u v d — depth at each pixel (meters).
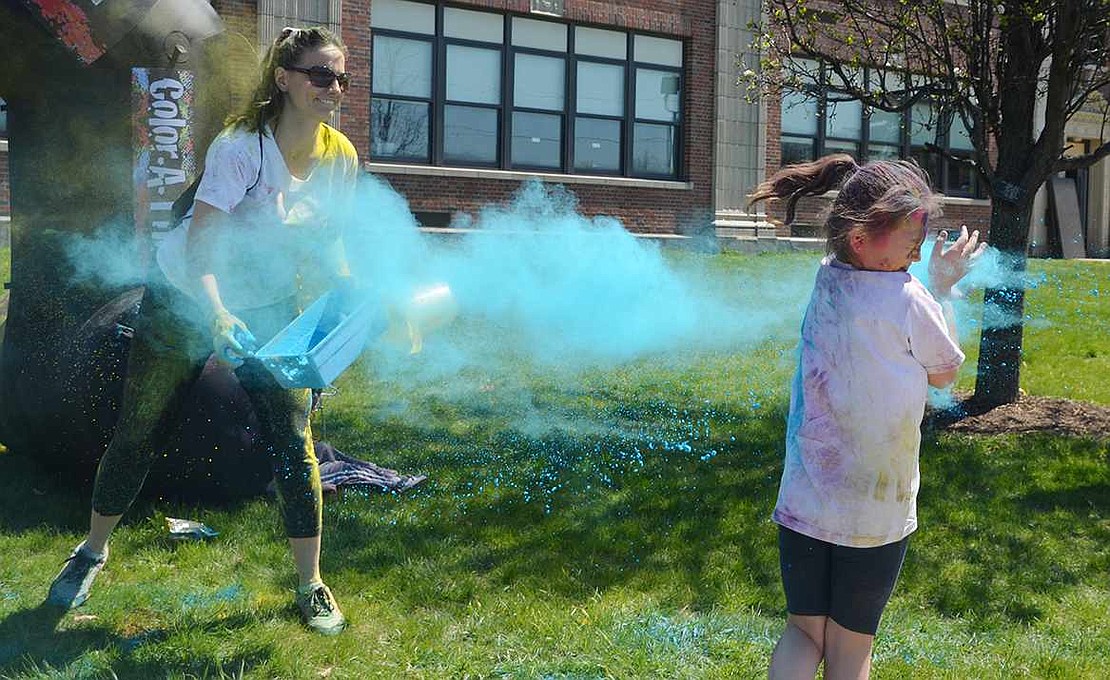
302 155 3.32
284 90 3.22
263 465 4.68
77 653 3.17
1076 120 22.88
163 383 3.38
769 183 3.08
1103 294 12.88
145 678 3.03
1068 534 4.63
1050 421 6.81
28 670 3.03
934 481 5.36
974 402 7.33
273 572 3.91
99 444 4.54
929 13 6.66
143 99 4.55
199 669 3.08
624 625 3.48
